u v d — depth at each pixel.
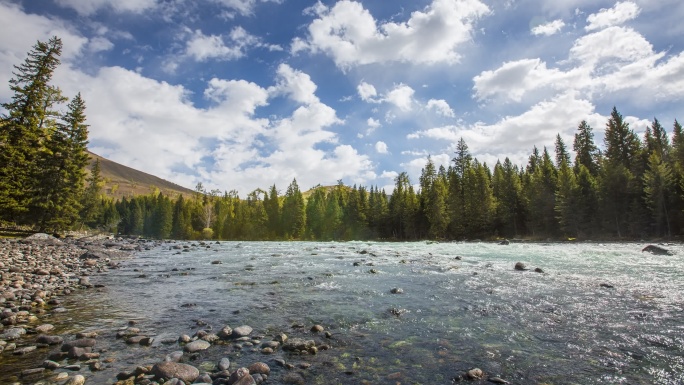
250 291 12.39
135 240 46.53
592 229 61.88
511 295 11.16
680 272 15.80
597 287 12.27
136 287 13.23
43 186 40.56
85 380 5.35
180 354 6.40
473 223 77.81
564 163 69.00
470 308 9.66
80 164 46.59
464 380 5.35
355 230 101.12
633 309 9.20
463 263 20.42
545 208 69.62
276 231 101.88
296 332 7.86
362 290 12.43
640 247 35.25
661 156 72.44
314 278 15.15
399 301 10.67
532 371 5.62
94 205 73.50
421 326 8.16
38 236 34.34
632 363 5.85
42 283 13.33
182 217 112.81
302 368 5.88
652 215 55.97
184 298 11.28
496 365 5.89
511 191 77.81
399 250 32.47
